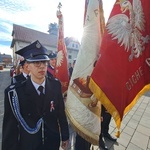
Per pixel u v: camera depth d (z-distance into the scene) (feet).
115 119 5.01
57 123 5.66
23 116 4.70
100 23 6.46
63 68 10.96
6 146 4.69
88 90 6.18
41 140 5.01
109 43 5.01
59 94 5.57
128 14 5.01
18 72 11.69
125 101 5.15
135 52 5.23
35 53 4.66
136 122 14.32
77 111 6.24
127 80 5.12
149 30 5.47
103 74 4.99
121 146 10.19
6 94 4.69
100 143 9.84
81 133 6.13
